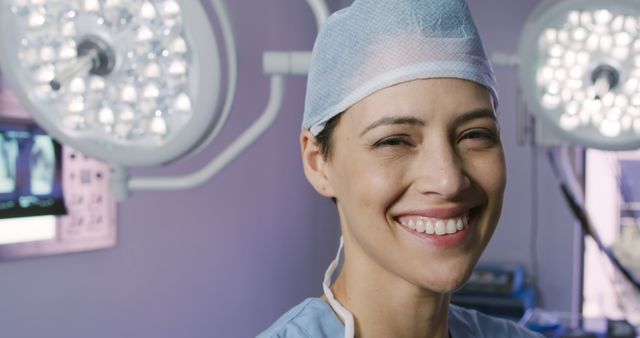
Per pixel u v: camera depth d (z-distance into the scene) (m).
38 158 1.27
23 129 1.24
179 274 1.73
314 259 2.56
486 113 0.61
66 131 0.64
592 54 0.76
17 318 1.27
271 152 2.20
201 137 0.61
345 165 0.65
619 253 2.59
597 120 0.78
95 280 1.46
